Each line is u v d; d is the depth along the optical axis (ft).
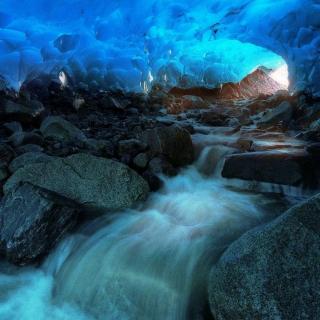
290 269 8.00
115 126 24.04
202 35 33.58
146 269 10.59
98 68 33.83
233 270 8.55
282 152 16.66
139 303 9.98
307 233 8.30
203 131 24.26
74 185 13.61
